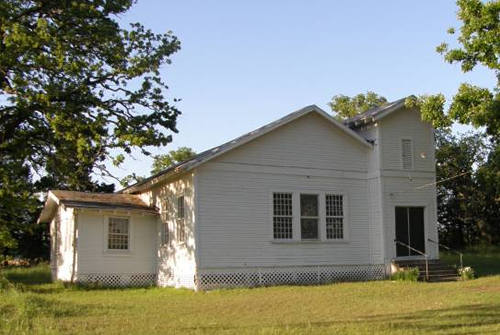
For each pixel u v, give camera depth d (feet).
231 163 82.79
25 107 77.92
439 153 161.48
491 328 40.63
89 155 83.71
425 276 85.81
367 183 92.89
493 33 77.25
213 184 81.25
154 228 95.14
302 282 85.35
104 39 80.94
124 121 81.00
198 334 39.34
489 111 76.33
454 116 79.77
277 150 86.33
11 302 52.85
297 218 86.58
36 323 43.75
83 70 79.87
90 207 87.86
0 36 76.54
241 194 82.89
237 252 81.51
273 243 84.23
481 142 157.79
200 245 79.30
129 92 83.61
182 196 86.02
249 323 45.44
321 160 89.45
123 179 88.12
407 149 94.22
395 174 92.22
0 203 79.92
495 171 121.49
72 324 44.83
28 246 155.02
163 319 48.42
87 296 72.64
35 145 88.69
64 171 90.22
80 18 80.89
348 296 64.59
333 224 89.40
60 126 79.00
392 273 88.74
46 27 75.25
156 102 85.15
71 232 92.32
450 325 42.42
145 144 79.97
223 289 78.02
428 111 81.76
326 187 89.30
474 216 164.25
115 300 66.49
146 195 100.27
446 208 166.50
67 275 92.94
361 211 91.61
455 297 60.59
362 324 43.47
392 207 91.25
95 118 80.59
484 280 79.51
